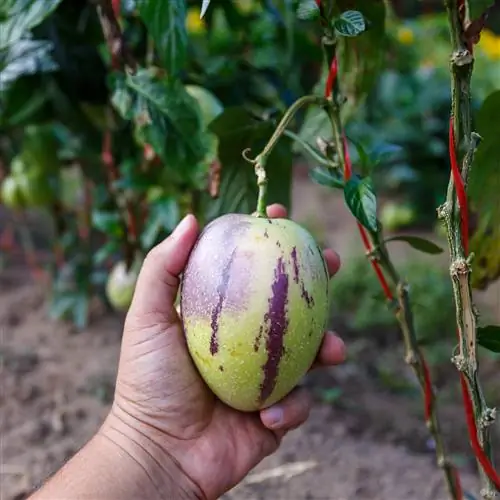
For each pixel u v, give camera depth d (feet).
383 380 2.50
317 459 1.91
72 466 1.09
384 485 1.80
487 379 2.56
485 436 0.98
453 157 0.93
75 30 1.79
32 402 2.17
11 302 2.95
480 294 3.36
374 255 1.12
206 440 1.16
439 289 3.05
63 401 2.18
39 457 1.88
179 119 1.39
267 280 0.96
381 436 2.10
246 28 2.07
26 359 2.44
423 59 4.68
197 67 1.90
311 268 0.98
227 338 0.97
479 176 1.18
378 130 3.91
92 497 1.04
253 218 1.01
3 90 1.75
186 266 1.04
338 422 2.15
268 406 1.06
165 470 1.12
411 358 1.16
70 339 2.64
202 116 1.50
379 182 4.69
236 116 1.25
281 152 1.33
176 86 1.39
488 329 0.98
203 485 1.15
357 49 1.30
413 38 4.18
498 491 1.00
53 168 2.37
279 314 0.95
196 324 0.99
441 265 3.52
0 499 1.69
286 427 1.12
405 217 4.37
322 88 1.40
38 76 1.83
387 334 2.90
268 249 0.97
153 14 1.20
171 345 1.12
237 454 1.17
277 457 1.91
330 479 1.82
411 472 1.87
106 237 2.92
